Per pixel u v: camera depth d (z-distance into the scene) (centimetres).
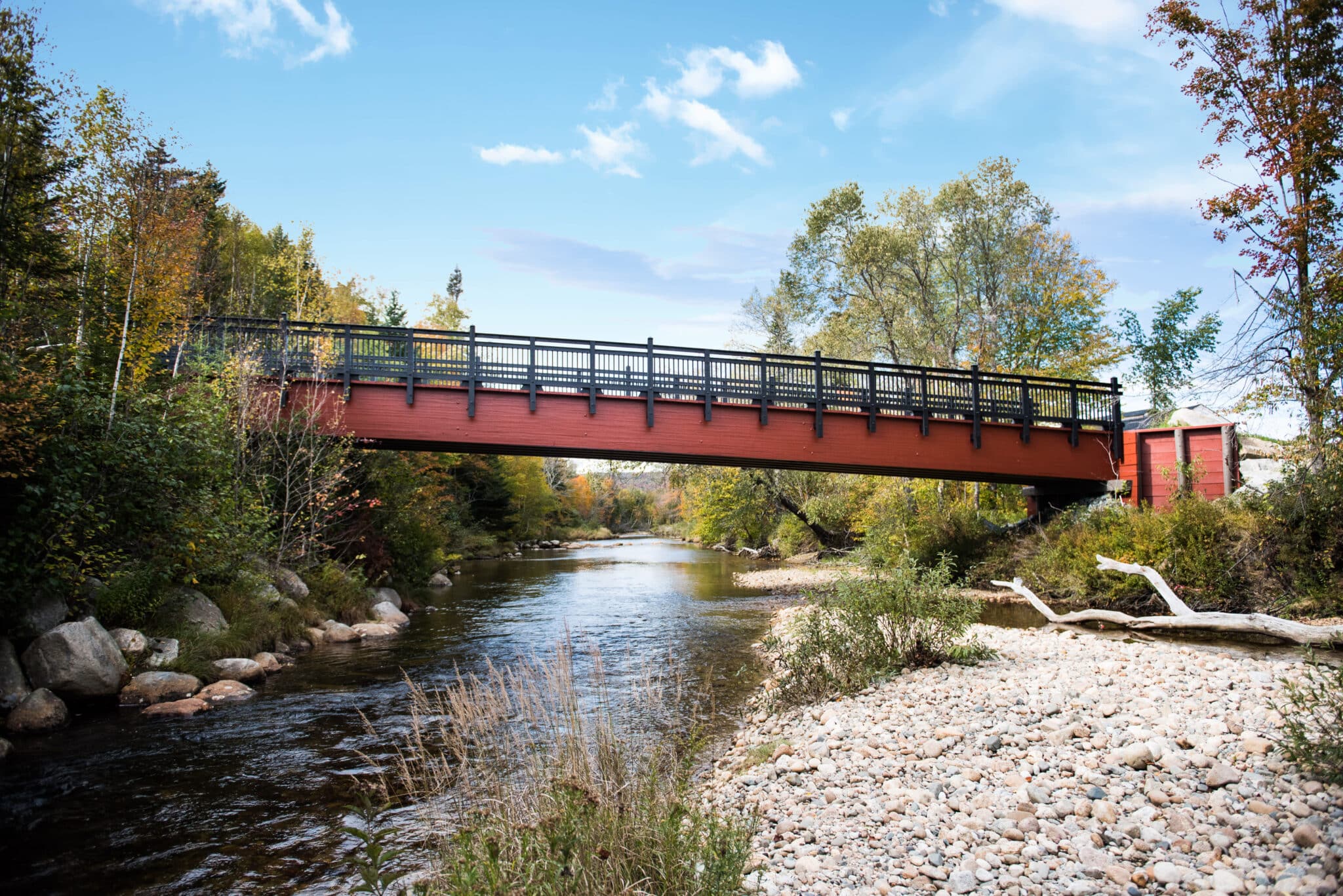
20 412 905
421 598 2148
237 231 3212
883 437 1977
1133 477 2062
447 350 1738
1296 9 1439
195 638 1093
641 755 533
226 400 1438
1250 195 1454
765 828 516
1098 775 527
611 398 1783
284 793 673
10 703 850
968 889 388
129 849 564
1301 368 1267
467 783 470
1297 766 487
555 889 346
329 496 1658
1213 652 1122
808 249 3172
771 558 3909
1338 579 1330
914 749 649
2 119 1241
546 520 6562
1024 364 3191
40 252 1257
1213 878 366
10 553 915
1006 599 1900
